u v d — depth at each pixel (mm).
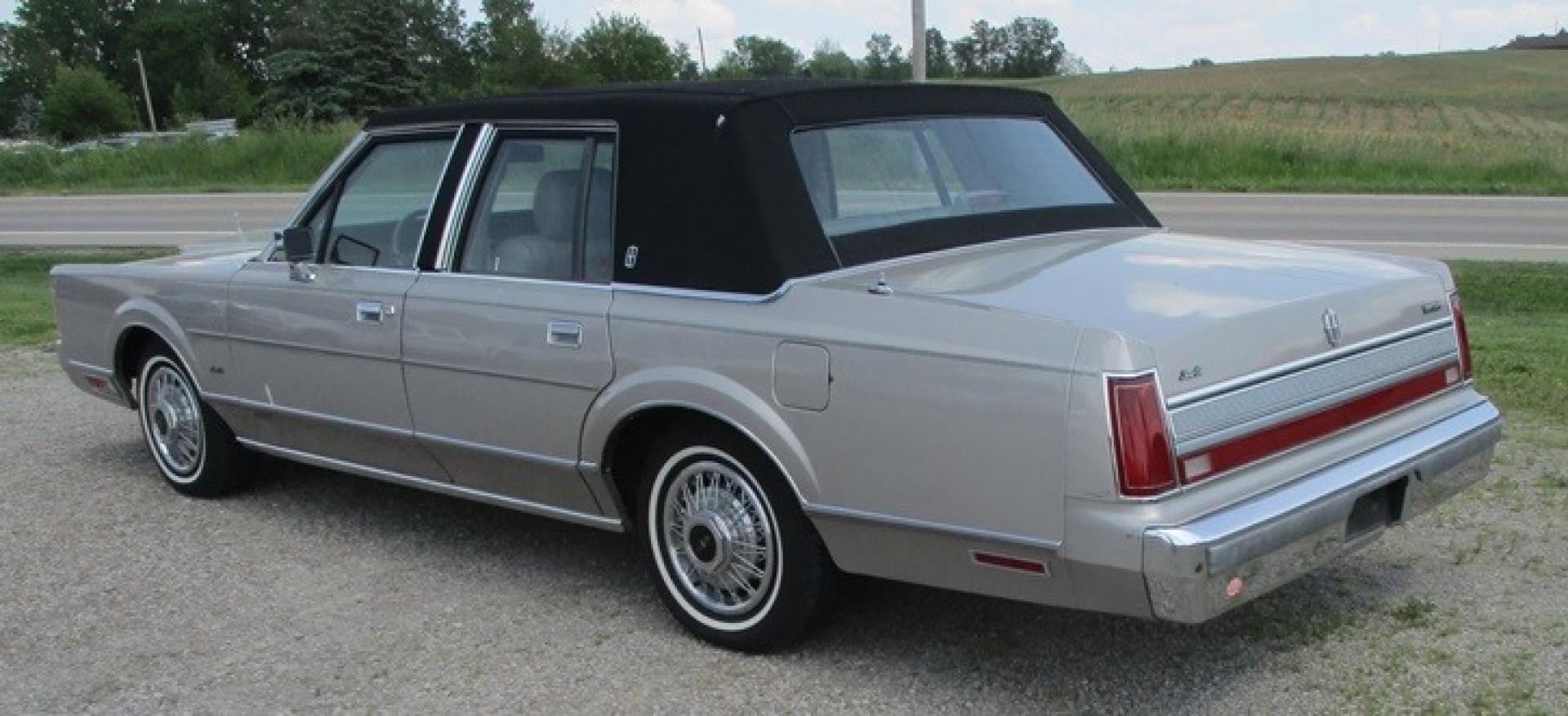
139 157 34344
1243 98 59531
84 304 6520
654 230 4266
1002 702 3939
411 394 4988
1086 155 5207
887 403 3705
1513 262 13883
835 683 4102
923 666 4191
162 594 5035
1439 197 22906
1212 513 3432
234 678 4301
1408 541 5047
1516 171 25562
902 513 3740
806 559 4090
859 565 3959
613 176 4402
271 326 5496
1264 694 3902
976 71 101062
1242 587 3475
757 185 4078
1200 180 25781
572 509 4715
